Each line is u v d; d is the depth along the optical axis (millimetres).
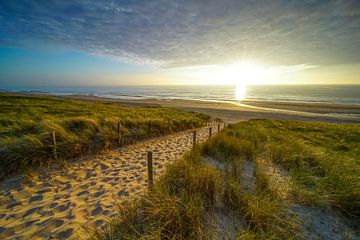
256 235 2170
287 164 5113
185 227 2201
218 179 3242
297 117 30969
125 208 2648
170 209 2344
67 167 4734
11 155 4293
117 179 4309
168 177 3443
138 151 6773
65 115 10594
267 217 2492
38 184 3828
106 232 2305
